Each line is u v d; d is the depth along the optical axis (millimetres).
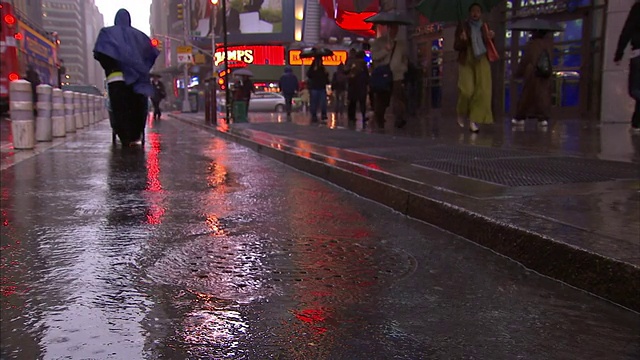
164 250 3535
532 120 14992
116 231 4043
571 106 15906
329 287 2863
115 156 9367
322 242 3785
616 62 10688
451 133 10984
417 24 23094
